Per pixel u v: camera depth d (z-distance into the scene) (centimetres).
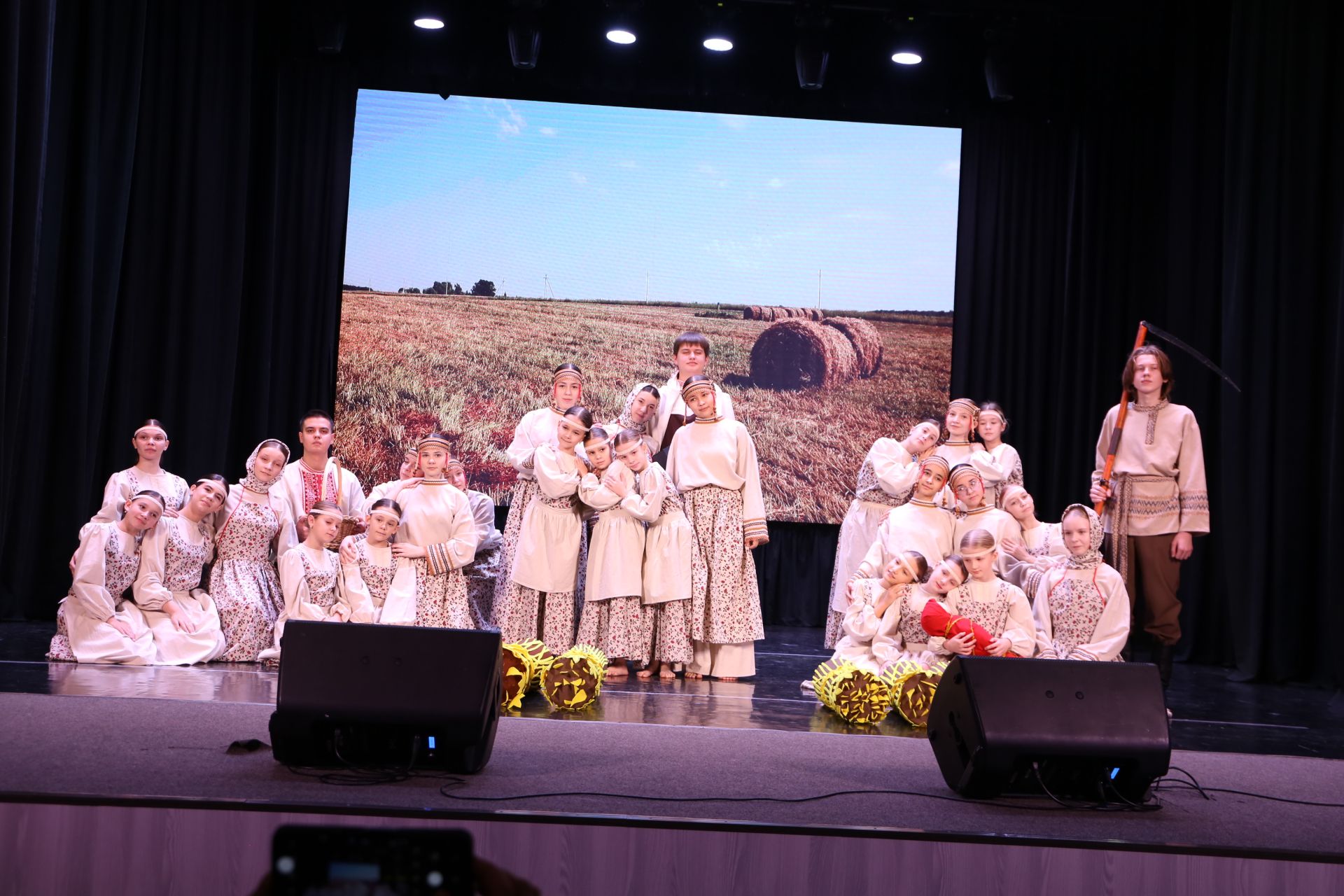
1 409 487
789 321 770
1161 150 740
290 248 722
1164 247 733
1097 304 744
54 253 596
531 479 495
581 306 762
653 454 527
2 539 504
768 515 763
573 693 381
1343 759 356
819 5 654
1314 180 573
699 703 410
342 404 741
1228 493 592
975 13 658
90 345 613
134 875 236
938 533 468
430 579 478
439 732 270
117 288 625
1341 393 535
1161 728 274
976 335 763
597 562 468
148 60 653
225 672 439
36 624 574
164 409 649
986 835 242
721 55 748
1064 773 280
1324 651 556
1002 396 760
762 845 241
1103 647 424
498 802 248
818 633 720
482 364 754
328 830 69
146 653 449
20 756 270
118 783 248
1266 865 241
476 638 279
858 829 242
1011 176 762
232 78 672
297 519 503
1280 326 577
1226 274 608
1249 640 577
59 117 596
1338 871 241
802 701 425
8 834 235
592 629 469
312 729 270
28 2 513
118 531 459
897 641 438
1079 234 747
